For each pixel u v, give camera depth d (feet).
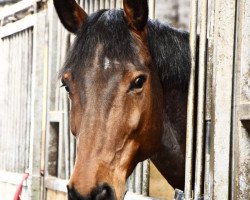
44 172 16.28
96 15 9.18
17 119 18.33
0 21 20.01
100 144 8.33
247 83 8.70
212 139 8.93
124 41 8.77
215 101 8.91
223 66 8.92
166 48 9.61
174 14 24.80
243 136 8.64
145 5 9.10
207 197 9.26
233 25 8.91
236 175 8.64
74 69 8.80
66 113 15.10
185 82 9.84
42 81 16.58
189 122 9.70
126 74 8.59
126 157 8.74
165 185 15.28
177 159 10.19
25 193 16.92
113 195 8.26
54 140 16.17
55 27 16.12
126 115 8.59
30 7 17.60
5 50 19.45
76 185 7.96
